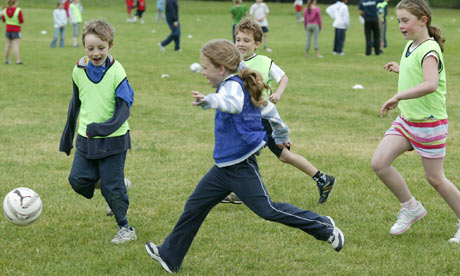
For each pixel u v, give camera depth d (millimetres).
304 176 6945
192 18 36156
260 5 21250
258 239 4973
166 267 4246
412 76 4672
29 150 8242
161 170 7215
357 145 8617
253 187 3996
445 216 5539
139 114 10891
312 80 15094
